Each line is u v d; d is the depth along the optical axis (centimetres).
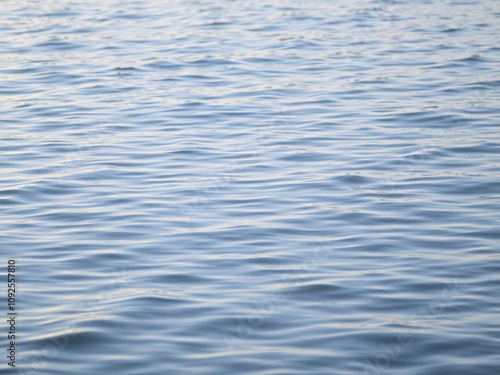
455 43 3284
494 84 2775
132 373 1252
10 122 2497
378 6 3953
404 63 3038
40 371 1256
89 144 2316
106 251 1683
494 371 1248
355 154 2216
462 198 1934
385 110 2553
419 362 1277
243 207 1898
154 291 1511
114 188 2017
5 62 3111
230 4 4019
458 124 2423
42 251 1689
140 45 3306
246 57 3130
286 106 2609
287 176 2080
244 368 1262
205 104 2633
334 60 3088
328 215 1850
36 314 1434
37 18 3772
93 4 4050
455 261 1625
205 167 2147
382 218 1831
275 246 1703
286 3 4034
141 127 2445
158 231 1778
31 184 2033
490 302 1463
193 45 3294
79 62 3095
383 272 1584
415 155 2200
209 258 1650
